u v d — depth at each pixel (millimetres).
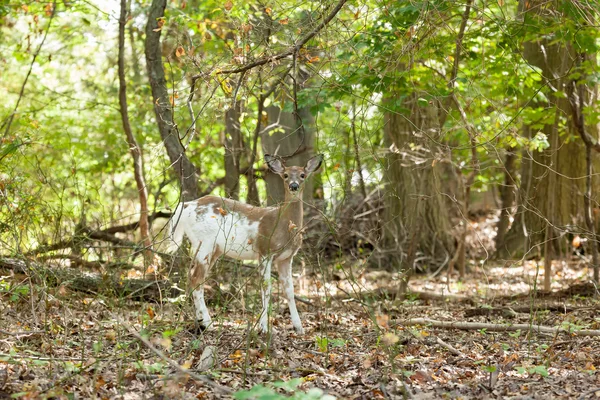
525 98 11273
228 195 11438
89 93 18609
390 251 15039
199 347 6836
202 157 16781
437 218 15375
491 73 10609
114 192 16641
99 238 11789
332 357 6711
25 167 11609
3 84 17828
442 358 6824
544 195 15328
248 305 8938
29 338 6812
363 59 8445
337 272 13531
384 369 6289
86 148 16047
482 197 23156
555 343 7273
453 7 9570
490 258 16375
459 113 11016
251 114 11680
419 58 9844
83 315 7914
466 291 12281
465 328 8203
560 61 14141
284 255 8375
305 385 5848
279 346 7289
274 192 14031
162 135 11164
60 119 16531
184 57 9273
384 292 10375
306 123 13953
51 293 8266
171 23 12641
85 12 13281
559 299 10625
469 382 5934
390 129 14492
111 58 18219
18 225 8625
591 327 8062
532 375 6145
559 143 15133
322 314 9266
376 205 16234
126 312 8430
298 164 14156
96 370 5617
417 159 11484
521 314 9359
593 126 15117
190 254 9406
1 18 14289
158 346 6816
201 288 8227
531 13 9812
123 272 10367
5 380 5348
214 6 11148
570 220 15250
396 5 8992
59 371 5828
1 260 9016
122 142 16203
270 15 8258
